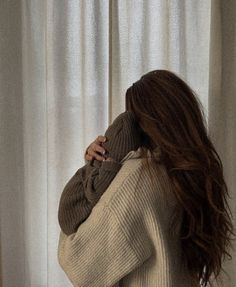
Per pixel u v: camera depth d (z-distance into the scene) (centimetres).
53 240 162
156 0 158
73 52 158
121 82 155
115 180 97
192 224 98
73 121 161
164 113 100
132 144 102
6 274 162
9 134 157
